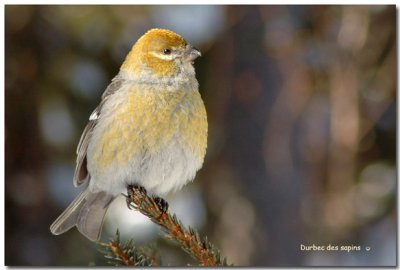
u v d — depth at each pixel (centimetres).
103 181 956
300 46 1243
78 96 1222
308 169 1262
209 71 1238
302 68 1242
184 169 944
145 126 921
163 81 945
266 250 1227
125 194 979
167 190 963
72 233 1205
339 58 1259
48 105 1219
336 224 1270
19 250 1209
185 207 1245
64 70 1217
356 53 1256
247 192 1231
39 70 1212
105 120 935
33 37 1207
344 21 1252
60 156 1234
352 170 1276
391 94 1253
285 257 1230
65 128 1227
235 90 1234
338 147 1274
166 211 820
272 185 1233
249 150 1235
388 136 1270
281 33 1234
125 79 972
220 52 1235
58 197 1238
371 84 1259
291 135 1244
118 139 925
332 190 1279
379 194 1279
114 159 930
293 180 1242
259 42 1231
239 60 1233
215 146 1241
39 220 1225
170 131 925
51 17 1209
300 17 1245
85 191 988
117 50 1221
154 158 927
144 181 944
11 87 1205
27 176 1226
